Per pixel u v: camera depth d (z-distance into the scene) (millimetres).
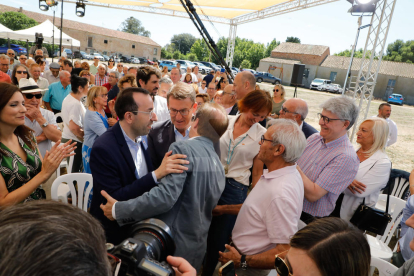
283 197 1220
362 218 1924
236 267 1336
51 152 1472
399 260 1793
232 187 1703
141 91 1417
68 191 2275
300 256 727
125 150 1405
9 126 1415
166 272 643
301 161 1859
